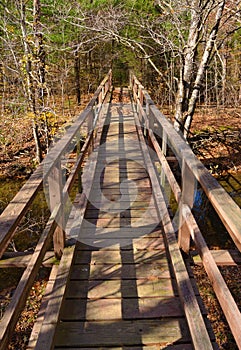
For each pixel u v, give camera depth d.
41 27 8.80
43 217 6.03
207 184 1.73
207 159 9.80
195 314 2.07
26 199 1.61
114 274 2.64
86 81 16.19
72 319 2.22
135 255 2.88
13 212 1.47
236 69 12.80
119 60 16.41
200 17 6.75
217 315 4.07
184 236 2.61
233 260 2.46
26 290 1.70
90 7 10.40
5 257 2.55
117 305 2.34
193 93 7.43
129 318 2.23
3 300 4.24
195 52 7.44
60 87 13.47
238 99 13.19
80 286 2.51
